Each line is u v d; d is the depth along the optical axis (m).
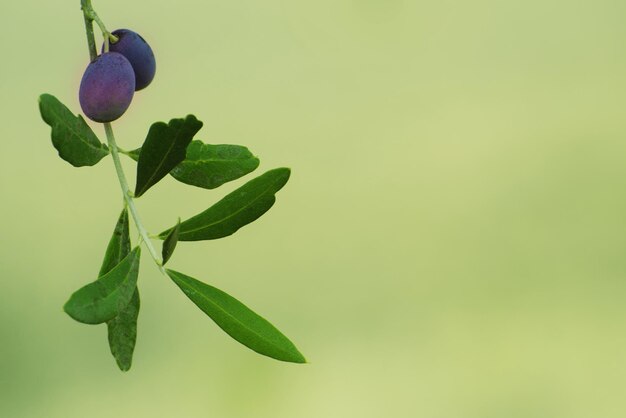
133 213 0.98
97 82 0.98
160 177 0.98
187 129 0.97
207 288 0.98
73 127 0.97
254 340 0.97
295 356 0.97
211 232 0.99
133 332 0.98
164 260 0.97
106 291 0.94
